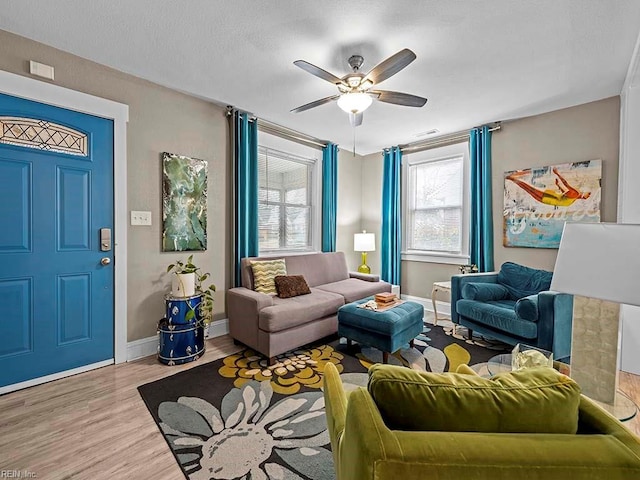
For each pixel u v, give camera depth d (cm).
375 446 61
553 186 329
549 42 216
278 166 417
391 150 478
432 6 183
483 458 59
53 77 225
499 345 309
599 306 141
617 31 203
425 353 288
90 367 246
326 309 307
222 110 331
